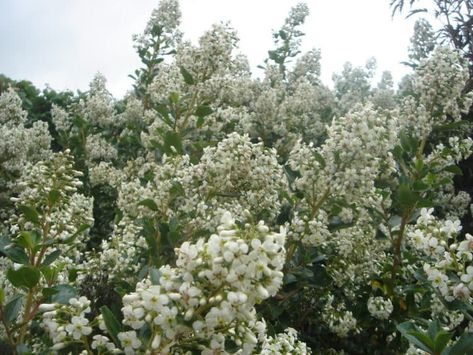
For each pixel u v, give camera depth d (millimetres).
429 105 6609
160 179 5227
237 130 8398
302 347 3955
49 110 11695
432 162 6113
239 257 2420
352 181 4691
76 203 4961
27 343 4086
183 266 2584
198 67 7000
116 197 8172
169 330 2545
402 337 5238
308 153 5078
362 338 5672
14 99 9156
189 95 7168
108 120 9891
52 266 4242
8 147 7949
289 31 11539
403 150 6230
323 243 5289
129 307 2625
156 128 7078
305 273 4984
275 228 5293
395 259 5555
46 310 3107
